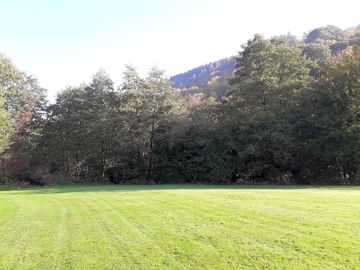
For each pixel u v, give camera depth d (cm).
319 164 4050
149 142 4706
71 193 2777
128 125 4609
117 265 821
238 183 4309
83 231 1200
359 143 3547
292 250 836
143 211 1545
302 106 4097
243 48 4569
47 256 921
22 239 1128
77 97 4788
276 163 4216
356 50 3959
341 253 796
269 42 4366
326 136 3694
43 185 4444
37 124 4844
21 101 5000
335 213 1246
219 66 11612
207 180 4481
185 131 4509
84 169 4988
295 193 1998
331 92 3741
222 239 965
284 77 4297
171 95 4675
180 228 1137
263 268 742
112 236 1097
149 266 801
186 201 1769
